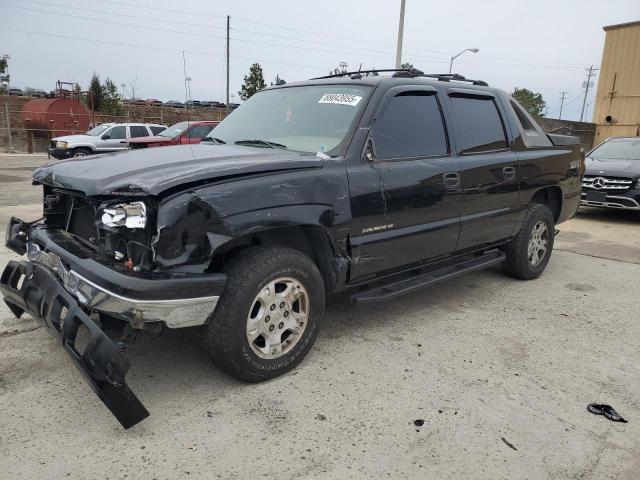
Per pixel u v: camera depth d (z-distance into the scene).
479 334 4.05
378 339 3.89
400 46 19.09
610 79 19.62
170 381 3.17
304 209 3.08
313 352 3.63
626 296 5.13
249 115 4.31
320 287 3.31
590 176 9.41
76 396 2.98
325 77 4.44
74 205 3.22
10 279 3.46
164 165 2.93
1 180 13.62
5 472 2.35
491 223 4.67
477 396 3.12
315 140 3.62
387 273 3.86
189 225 2.65
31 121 27.75
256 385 3.16
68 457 2.47
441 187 4.00
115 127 19.70
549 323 4.34
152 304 2.55
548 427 2.83
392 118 3.78
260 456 2.52
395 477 2.40
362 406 2.97
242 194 2.82
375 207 3.51
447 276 4.26
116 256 2.74
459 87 4.48
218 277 2.76
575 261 6.54
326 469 2.44
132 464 2.43
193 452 2.53
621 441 2.73
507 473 2.45
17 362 3.34
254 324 3.02
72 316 2.68
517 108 5.20
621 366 3.59
